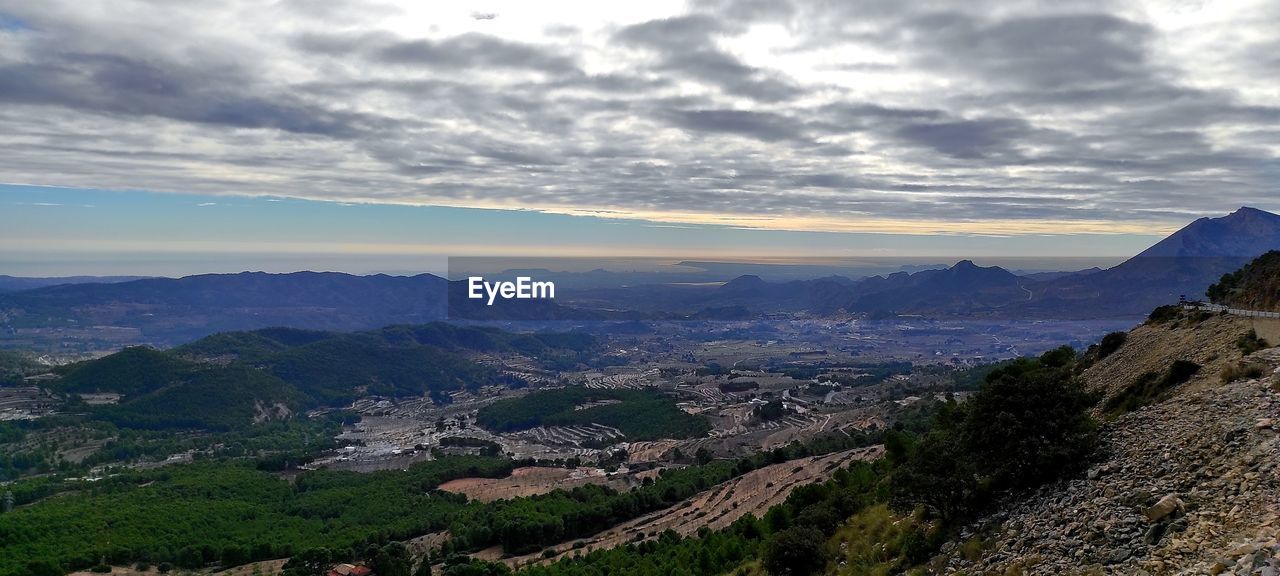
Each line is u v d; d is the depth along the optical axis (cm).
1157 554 2061
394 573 8162
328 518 12144
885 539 3588
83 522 10900
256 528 11300
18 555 9419
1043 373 3616
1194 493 2322
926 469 3391
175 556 9788
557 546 8856
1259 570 1631
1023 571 2422
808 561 3741
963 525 3125
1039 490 3048
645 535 8244
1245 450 2450
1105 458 3019
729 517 7938
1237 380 3303
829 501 4678
